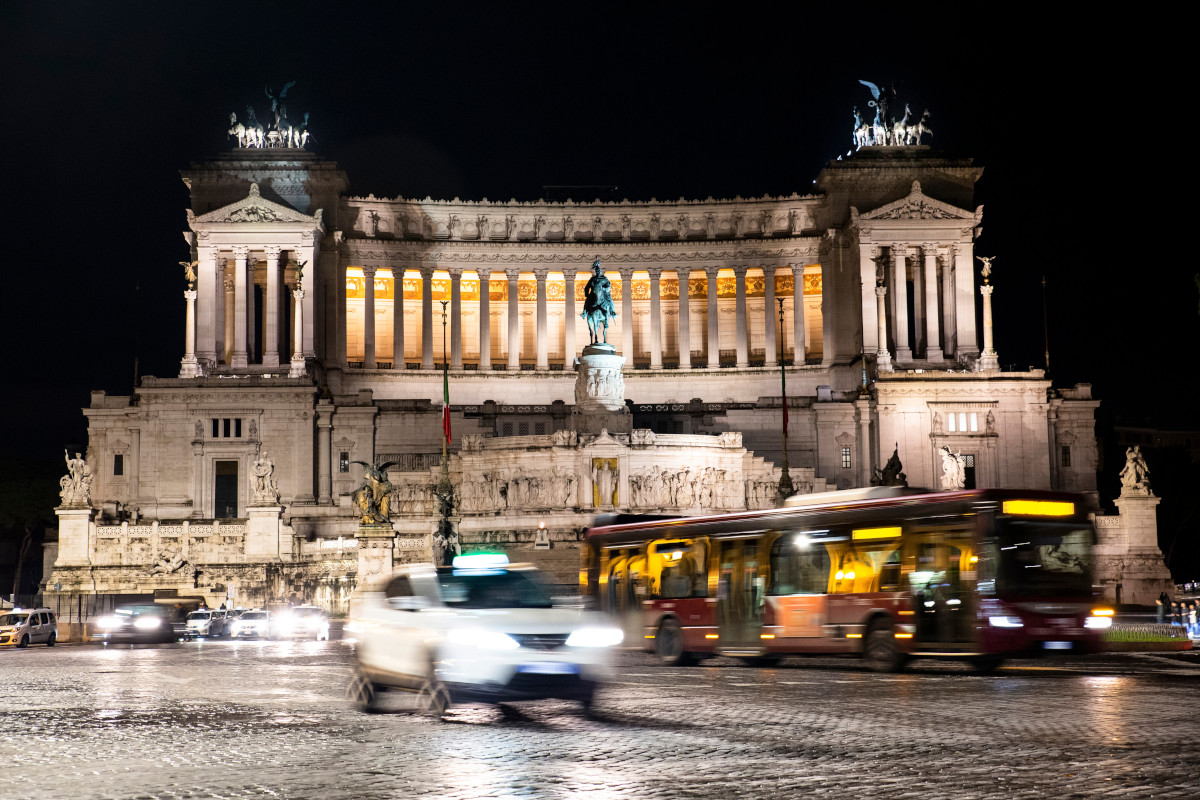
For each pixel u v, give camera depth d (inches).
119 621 3137.3
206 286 5354.3
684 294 5816.9
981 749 968.9
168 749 1027.3
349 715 1263.5
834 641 1804.9
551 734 1085.8
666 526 2066.9
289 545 4229.8
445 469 3961.6
